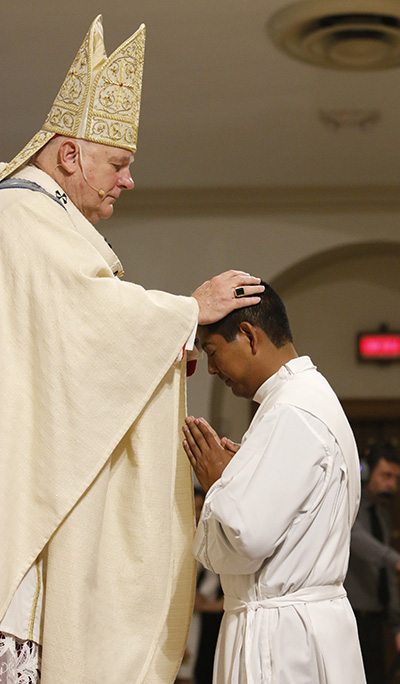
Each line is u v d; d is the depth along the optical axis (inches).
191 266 286.8
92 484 81.1
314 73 199.3
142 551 85.0
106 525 85.4
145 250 288.4
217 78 201.6
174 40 185.3
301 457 77.3
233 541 75.1
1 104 215.2
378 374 310.0
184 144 239.9
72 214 87.9
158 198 281.1
